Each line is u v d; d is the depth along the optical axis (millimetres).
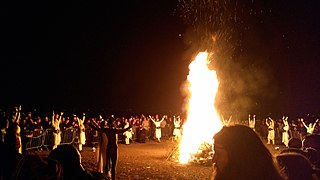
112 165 11398
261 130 33688
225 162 2570
